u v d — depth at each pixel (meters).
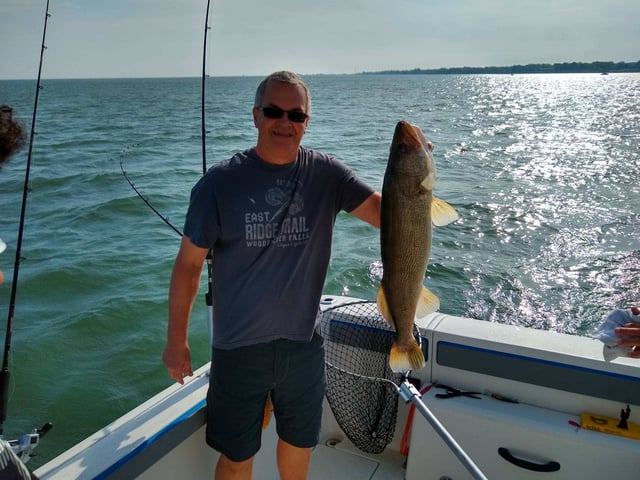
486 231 10.12
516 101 57.56
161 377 6.07
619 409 2.61
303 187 2.33
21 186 14.12
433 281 8.02
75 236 10.22
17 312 7.23
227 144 22.64
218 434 2.44
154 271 8.57
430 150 2.26
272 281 2.31
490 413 2.71
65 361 6.26
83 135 26.97
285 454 2.57
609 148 21.48
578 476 2.58
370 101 58.12
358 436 3.08
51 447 5.05
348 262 8.67
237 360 2.36
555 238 9.70
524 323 6.93
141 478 2.36
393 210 2.26
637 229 10.09
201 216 2.26
